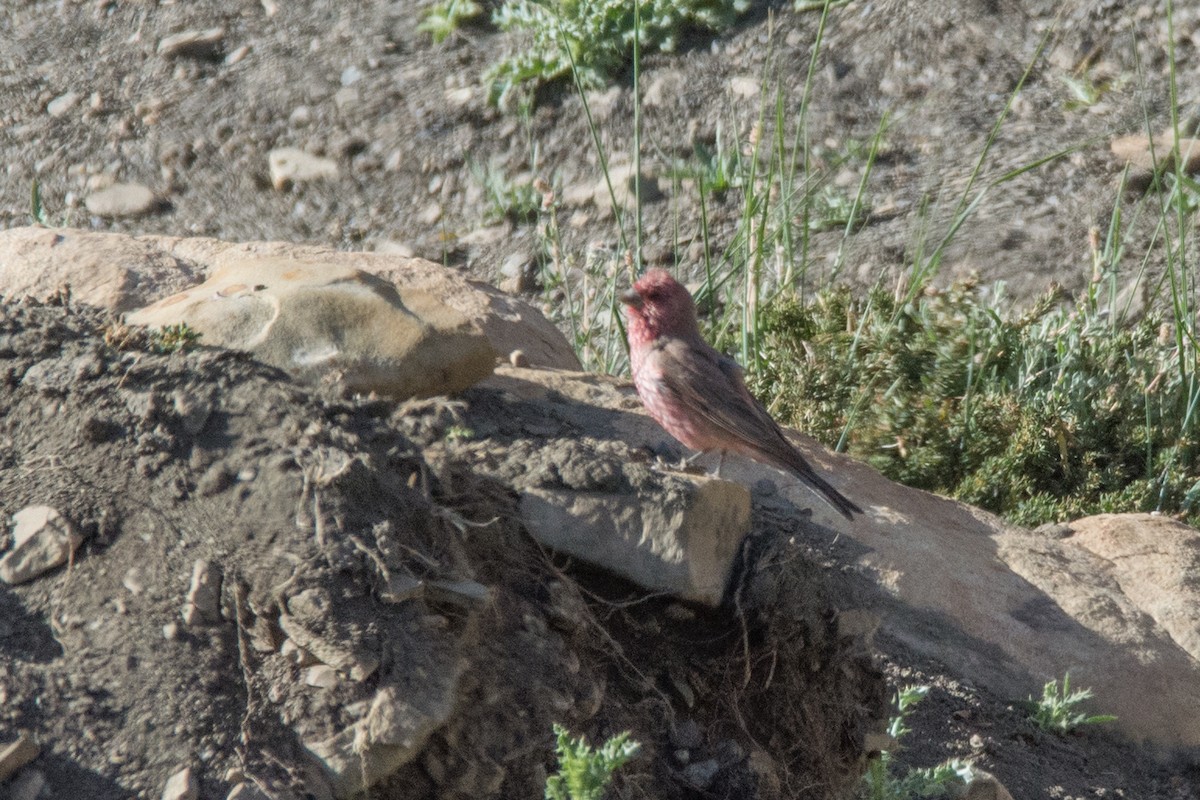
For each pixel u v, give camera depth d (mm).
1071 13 19547
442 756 5703
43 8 23203
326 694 5609
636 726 6430
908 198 17453
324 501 6094
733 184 17859
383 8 22078
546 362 10594
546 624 6383
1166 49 18891
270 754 5469
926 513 9805
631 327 9336
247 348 7488
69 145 20516
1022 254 16391
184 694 5574
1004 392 12109
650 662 6730
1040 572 9414
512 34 21109
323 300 7848
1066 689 8398
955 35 19516
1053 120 18281
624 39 19828
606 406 9523
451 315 8234
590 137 19172
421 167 19344
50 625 5805
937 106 18734
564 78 19891
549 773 5906
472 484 6754
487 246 18031
